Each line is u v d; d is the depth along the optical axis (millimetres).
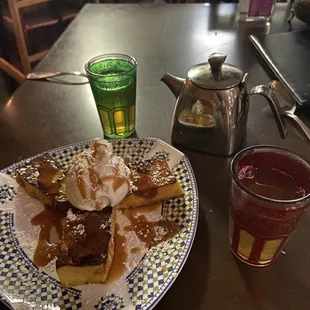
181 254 516
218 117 668
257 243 497
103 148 575
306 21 1104
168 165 665
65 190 589
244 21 1248
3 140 781
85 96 913
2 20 1746
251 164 517
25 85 958
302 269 521
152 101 893
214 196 639
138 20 1293
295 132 768
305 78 889
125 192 589
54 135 794
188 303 486
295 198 481
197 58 1063
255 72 975
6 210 613
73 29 1241
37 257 542
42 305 473
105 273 495
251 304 483
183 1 1767
